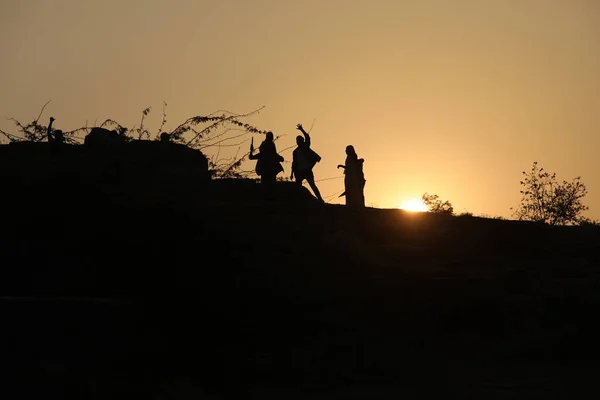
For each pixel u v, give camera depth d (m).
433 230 34.88
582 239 37.59
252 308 23.48
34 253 25.16
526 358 24.52
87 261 24.92
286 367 21.73
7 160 29.62
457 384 20.86
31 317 18.75
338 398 20.14
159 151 30.39
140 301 23.00
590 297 27.62
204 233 25.73
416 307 25.59
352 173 38.50
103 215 26.11
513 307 26.52
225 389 20.75
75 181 27.41
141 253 24.86
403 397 20.25
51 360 18.36
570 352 24.94
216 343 22.31
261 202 33.69
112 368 19.14
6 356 18.11
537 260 33.09
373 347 23.03
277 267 25.06
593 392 20.48
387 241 32.50
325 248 27.92
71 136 30.95
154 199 27.19
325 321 23.88
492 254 33.22
